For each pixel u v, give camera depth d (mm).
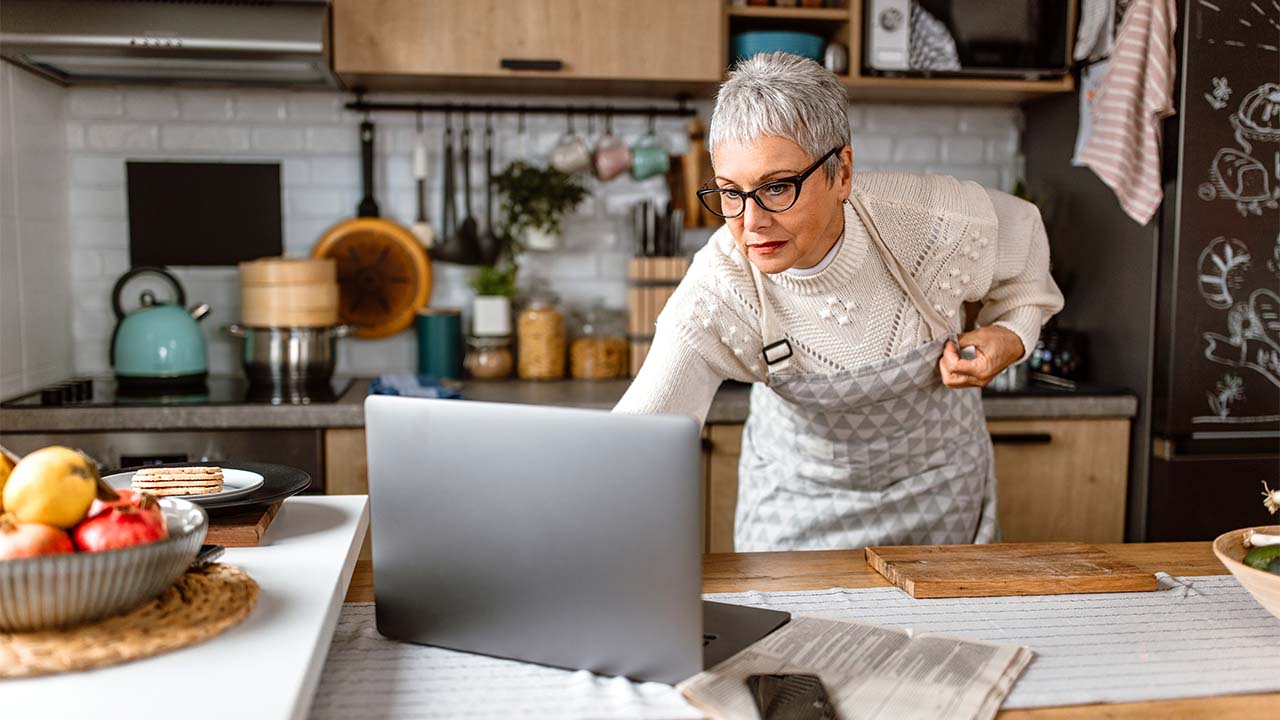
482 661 1136
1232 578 1458
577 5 2986
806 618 1265
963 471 2010
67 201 3203
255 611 1127
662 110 3396
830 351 1771
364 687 1071
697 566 1025
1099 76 3105
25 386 2885
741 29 3346
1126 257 3053
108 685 942
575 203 3338
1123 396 3002
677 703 1027
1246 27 2826
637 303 3250
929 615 1301
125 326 3020
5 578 939
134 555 989
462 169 3363
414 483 1142
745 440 2254
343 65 2900
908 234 1690
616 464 1033
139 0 2717
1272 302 2906
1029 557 1499
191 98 3244
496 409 1080
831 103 1373
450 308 3398
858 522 2000
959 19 3129
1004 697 1054
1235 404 2926
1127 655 1176
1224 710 1044
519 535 1096
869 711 1009
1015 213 1854
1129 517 3055
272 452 2752
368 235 3311
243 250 3307
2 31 2639
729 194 1398
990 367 1764
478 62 2959
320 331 3076
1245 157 2859
